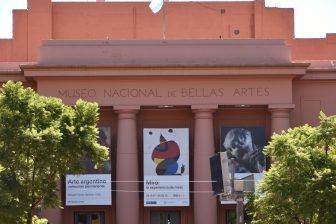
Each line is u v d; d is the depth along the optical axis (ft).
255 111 243.60
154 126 242.17
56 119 166.81
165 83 237.25
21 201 159.84
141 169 239.91
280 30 285.84
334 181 160.15
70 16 282.97
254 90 237.86
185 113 242.99
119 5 284.41
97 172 231.09
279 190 163.94
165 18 282.97
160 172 233.76
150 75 234.79
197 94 237.04
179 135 235.81
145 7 284.41
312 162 165.89
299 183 162.71
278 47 242.17
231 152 236.02
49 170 165.48
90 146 164.55
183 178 233.76
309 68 245.86
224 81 237.86
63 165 165.27
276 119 238.07
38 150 159.53
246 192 146.82
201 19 284.82
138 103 235.81
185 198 232.94
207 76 236.22
